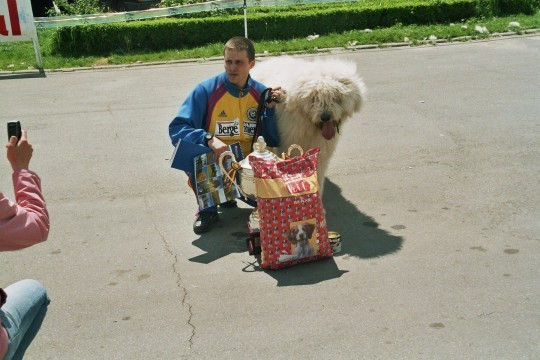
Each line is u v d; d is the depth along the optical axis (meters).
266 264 4.36
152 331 3.70
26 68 12.85
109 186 6.23
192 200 5.82
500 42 13.12
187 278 4.33
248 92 5.02
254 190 4.61
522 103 8.53
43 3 18.05
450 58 11.79
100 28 13.99
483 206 5.30
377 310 3.80
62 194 6.04
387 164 6.51
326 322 3.71
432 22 15.35
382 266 4.36
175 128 4.93
